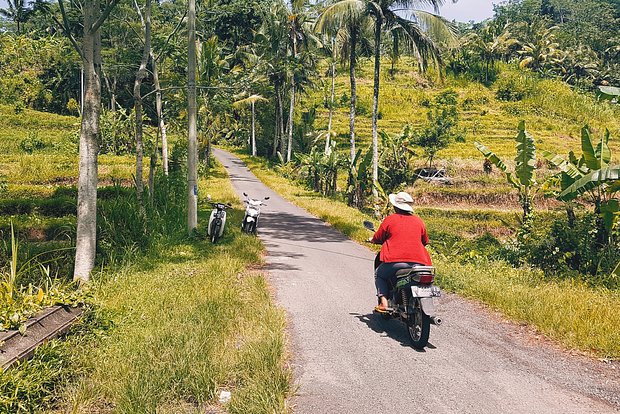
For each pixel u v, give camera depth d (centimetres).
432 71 6875
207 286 757
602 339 569
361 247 1305
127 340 525
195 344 496
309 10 3841
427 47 2178
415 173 3344
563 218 1291
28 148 3912
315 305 721
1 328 454
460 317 690
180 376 438
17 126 4716
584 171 1200
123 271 839
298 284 852
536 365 519
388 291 616
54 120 4894
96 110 813
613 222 1055
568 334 595
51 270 922
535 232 1230
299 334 594
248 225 1378
